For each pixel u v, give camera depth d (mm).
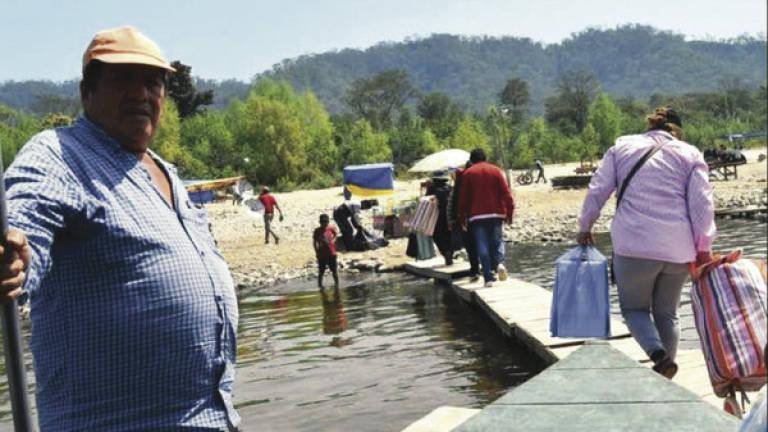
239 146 81188
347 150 84562
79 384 2715
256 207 31141
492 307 11039
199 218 3141
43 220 2520
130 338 2719
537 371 8531
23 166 2623
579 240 6836
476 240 12891
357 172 31062
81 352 2699
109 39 2887
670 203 6230
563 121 134375
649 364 7457
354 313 13055
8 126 83438
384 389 8219
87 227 2670
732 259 5254
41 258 2479
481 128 99875
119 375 2725
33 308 2762
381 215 25984
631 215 6305
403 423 7090
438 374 8703
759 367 4926
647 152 6359
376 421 7188
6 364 2385
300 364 9578
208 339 2896
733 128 118250
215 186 48688
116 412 2730
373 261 19656
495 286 12844
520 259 19078
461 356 9461
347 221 22719
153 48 2957
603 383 3037
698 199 6188
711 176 44812
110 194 2734
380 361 9461
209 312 2906
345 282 17328
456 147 90938
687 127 102188
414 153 91562
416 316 12281
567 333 6805
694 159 6273
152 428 2762
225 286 3055
